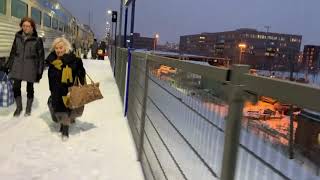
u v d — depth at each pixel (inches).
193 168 84.0
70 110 198.8
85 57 1393.9
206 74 74.4
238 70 59.8
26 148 178.1
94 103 320.8
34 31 241.6
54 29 774.5
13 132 204.8
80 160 165.9
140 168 160.7
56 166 156.3
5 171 147.3
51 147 181.9
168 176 109.0
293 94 44.3
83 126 230.7
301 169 42.2
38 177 143.1
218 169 67.4
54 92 192.7
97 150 182.1
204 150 76.5
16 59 236.7
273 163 48.1
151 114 147.2
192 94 87.4
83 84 207.2
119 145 193.6
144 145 161.0
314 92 40.5
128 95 261.9
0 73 267.6
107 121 249.9
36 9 550.9
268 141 49.8
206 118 76.0
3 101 256.2
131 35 369.7
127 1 416.2
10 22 387.9
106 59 1416.1
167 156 111.8
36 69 241.1
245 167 56.9
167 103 116.3
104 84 497.4
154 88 143.0
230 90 61.6
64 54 198.1
